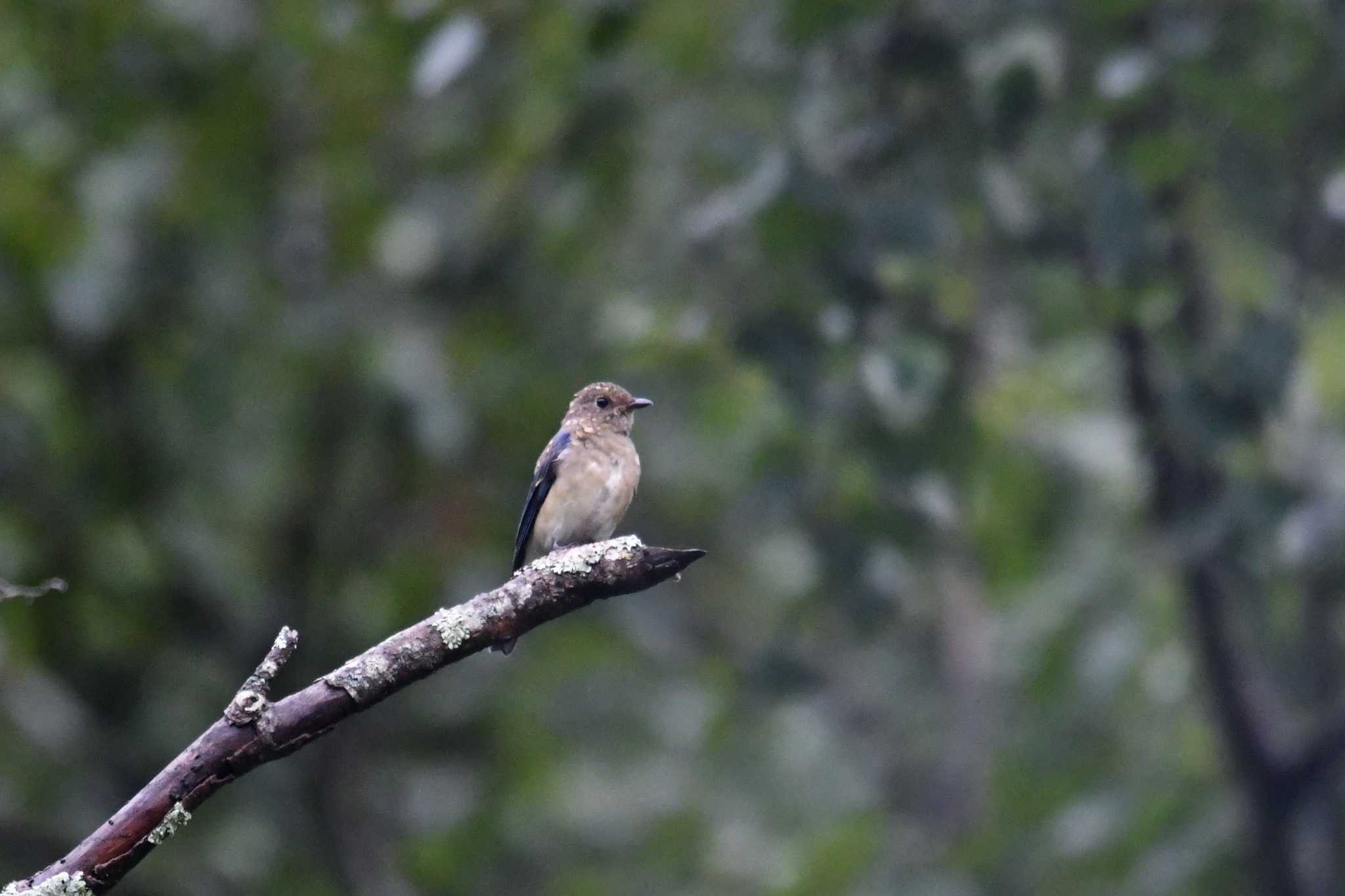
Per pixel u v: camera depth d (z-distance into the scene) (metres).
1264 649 14.00
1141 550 14.17
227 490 15.17
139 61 14.51
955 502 11.48
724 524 16.02
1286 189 12.48
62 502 14.39
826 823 15.30
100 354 14.60
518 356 14.96
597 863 16.22
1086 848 13.33
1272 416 11.45
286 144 14.99
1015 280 12.80
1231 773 12.88
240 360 14.83
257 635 14.84
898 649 16.30
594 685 16.89
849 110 11.44
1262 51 11.81
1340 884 13.48
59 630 14.23
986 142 11.18
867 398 10.75
